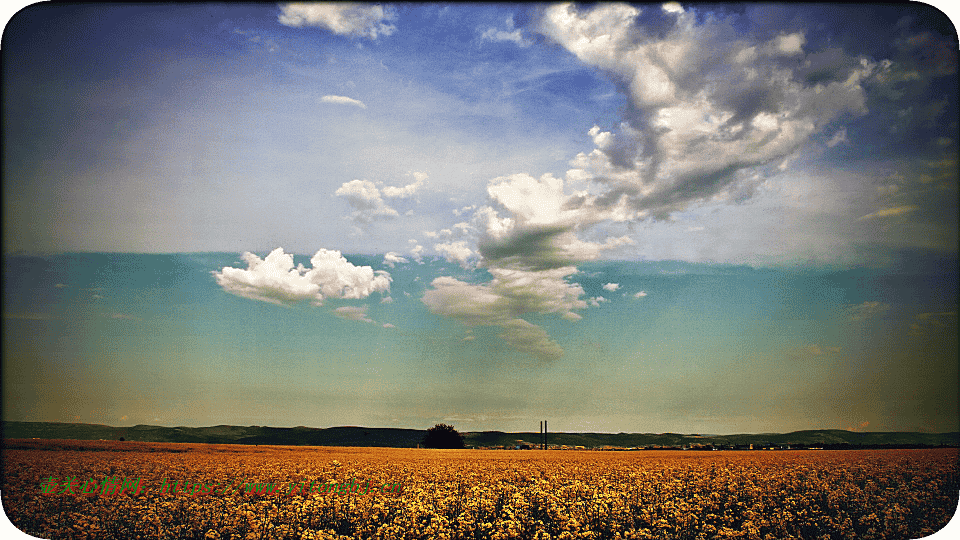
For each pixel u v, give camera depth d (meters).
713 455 27.25
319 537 11.07
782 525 11.94
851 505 14.11
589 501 13.27
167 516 12.73
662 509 12.98
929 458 21.48
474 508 12.79
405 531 11.59
